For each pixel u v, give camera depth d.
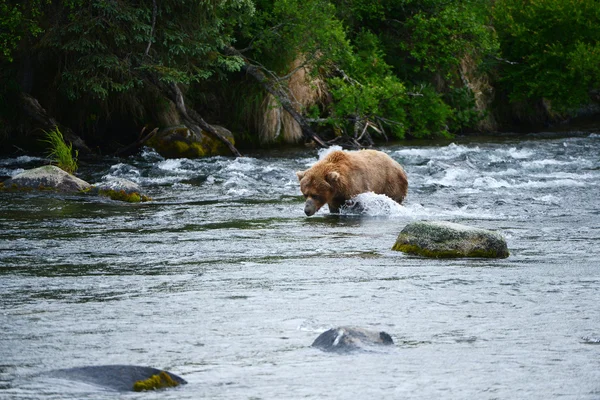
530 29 47.62
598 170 29.20
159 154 33.69
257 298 11.20
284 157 33.62
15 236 16.75
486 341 9.20
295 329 9.65
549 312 10.48
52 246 15.62
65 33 29.69
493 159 32.34
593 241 16.39
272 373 8.12
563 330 9.65
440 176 27.91
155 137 34.12
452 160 31.73
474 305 10.85
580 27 47.03
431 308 10.68
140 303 10.91
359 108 37.19
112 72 32.47
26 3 29.73
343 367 8.30
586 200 22.83
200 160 32.03
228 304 10.86
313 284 12.12
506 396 7.53
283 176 27.98
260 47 37.03
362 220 19.36
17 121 33.50
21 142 34.00
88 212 20.27
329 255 14.66
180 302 10.97
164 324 9.84
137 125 35.94
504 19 48.09
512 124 49.19
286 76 36.41
